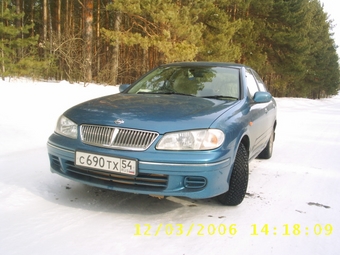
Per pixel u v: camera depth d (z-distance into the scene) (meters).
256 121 3.79
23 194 3.24
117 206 3.11
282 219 3.05
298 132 9.15
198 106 3.17
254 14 25.58
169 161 2.65
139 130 2.74
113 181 2.82
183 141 2.71
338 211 3.34
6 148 5.04
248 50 23.98
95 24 23.91
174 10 14.28
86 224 2.71
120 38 14.41
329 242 2.67
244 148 3.26
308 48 27.30
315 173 4.77
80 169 2.95
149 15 14.88
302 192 3.87
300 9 26.19
